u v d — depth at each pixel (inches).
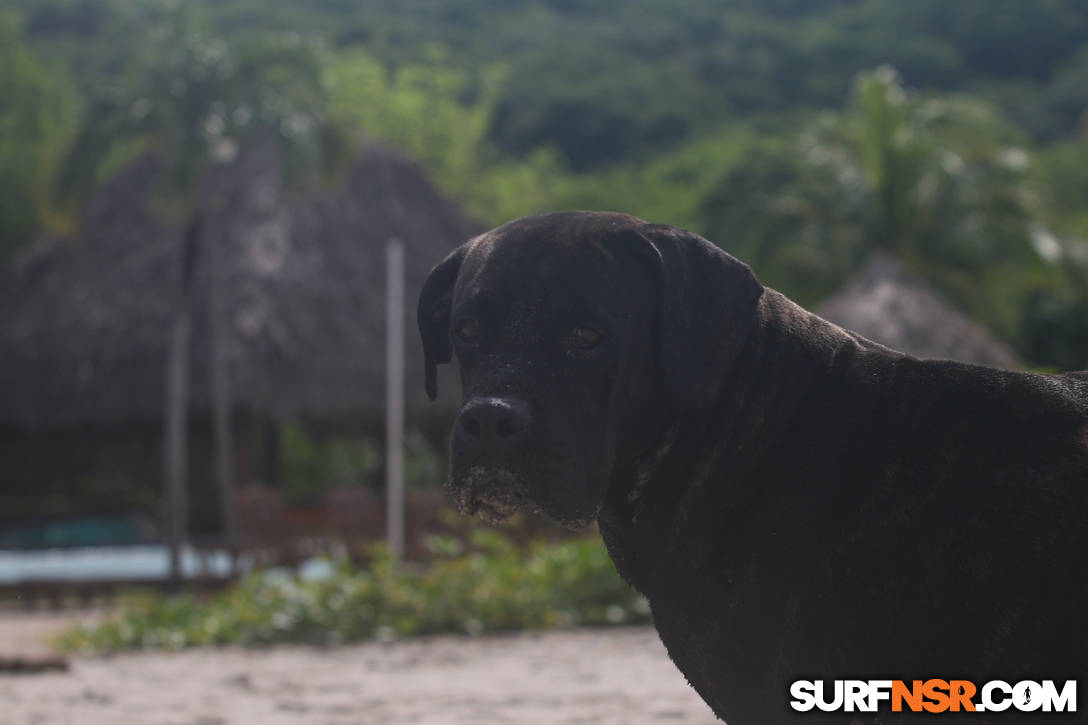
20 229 1505.9
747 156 1481.3
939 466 109.1
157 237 922.1
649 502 118.6
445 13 4224.9
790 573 111.0
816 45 3727.9
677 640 117.4
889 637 106.0
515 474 109.1
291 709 265.3
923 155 1268.5
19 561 887.1
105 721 254.7
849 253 1267.2
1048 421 108.4
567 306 114.1
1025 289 1376.7
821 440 114.1
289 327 829.8
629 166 2935.5
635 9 4345.5
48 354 909.8
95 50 2437.3
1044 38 3619.6
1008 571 103.3
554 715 242.1
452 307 120.7
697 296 117.6
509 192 2509.8
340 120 747.4
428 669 328.5
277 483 1038.4
